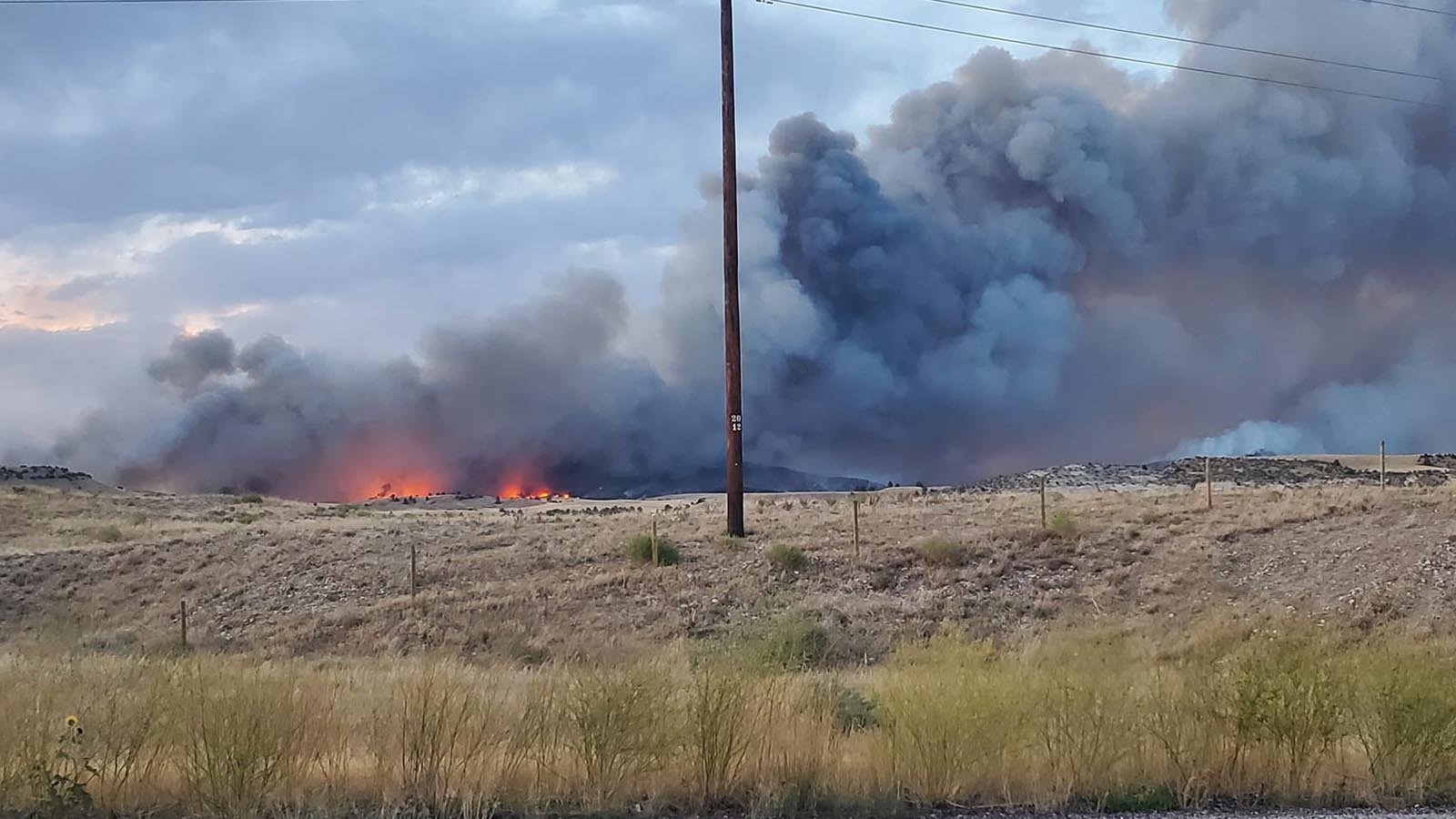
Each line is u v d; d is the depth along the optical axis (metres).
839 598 28.72
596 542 36.38
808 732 9.70
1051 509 38.66
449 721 9.10
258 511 69.62
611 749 8.88
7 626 33.03
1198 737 9.59
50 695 9.56
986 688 9.92
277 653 26.14
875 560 31.62
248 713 8.66
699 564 32.31
